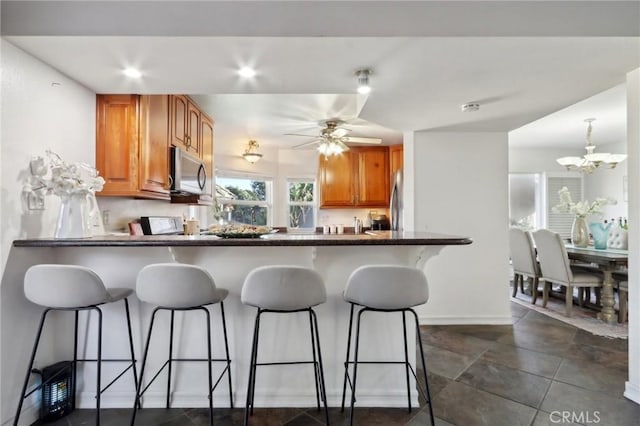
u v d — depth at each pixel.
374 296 1.63
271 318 2.00
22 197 1.74
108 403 1.97
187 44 1.62
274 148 5.17
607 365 2.44
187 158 2.94
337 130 3.71
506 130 3.30
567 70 1.90
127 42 1.62
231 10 1.57
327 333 2.01
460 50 1.67
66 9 1.58
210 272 1.98
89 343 2.00
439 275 3.38
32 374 1.83
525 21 1.57
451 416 1.86
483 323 3.37
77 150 2.11
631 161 1.95
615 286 3.64
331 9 1.57
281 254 1.99
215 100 3.11
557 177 5.46
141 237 1.90
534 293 4.08
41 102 1.83
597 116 3.84
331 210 5.38
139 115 2.30
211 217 4.61
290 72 1.91
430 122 3.00
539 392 2.08
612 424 1.78
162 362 1.99
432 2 1.57
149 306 1.99
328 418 1.74
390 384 2.02
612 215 5.09
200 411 1.94
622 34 1.56
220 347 2.00
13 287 1.71
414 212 3.38
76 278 1.58
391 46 1.64
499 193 3.39
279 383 2.01
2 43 1.61
